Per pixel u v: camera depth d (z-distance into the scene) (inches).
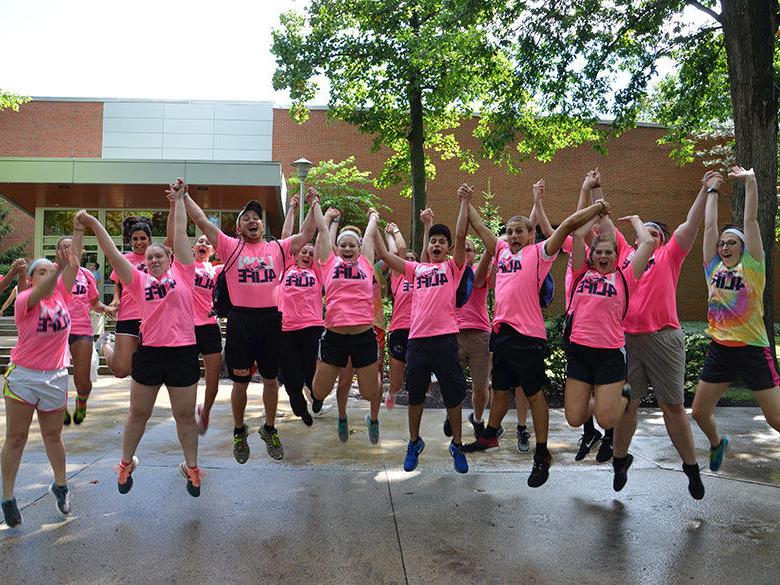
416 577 130.0
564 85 540.4
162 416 296.5
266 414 210.4
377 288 306.5
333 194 939.3
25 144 1033.5
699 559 139.3
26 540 146.3
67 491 162.6
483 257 240.8
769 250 401.4
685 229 183.0
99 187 729.0
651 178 1093.1
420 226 677.3
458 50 569.3
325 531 153.6
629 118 570.3
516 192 1068.5
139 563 134.8
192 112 1045.8
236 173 714.8
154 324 166.2
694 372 383.9
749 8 407.8
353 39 641.6
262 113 1047.6
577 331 175.2
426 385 192.2
